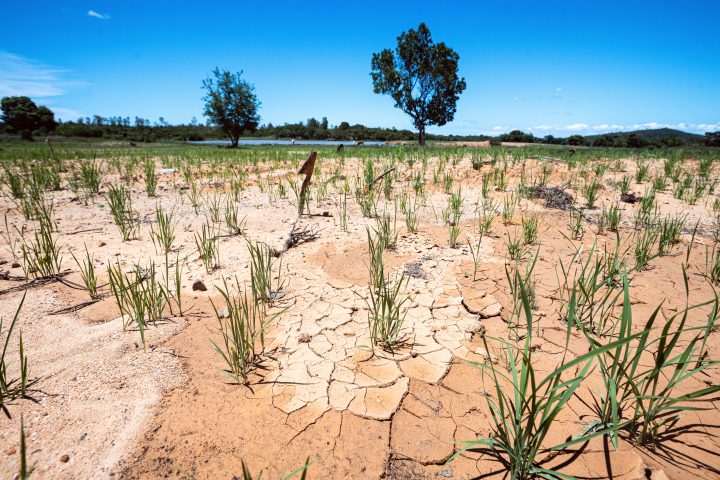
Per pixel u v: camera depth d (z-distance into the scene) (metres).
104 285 2.69
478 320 2.34
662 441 1.44
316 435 1.50
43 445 1.38
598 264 2.14
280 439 1.47
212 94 28.61
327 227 4.25
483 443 1.30
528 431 1.25
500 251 3.52
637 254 3.21
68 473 1.29
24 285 2.64
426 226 4.35
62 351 1.93
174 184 6.37
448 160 9.34
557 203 5.28
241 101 29.06
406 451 1.45
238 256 3.31
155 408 1.59
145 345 2.01
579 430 1.51
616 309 2.45
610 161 9.16
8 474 1.25
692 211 4.95
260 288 2.50
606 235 3.97
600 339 2.13
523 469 1.31
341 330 2.21
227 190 6.25
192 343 2.05
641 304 2.51
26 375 1.71
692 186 6.49
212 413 1.58
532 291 2.54
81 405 1.58
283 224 4.35
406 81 27.72
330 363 1.92
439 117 28.23
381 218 4.66
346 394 1.71
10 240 3.61
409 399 1.70
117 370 1.80
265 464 1.37
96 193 5.83
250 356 1.96
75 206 5.05
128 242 3.66
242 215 4.72
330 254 3.42
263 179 7.27
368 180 6.25
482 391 1.75
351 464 1.38
